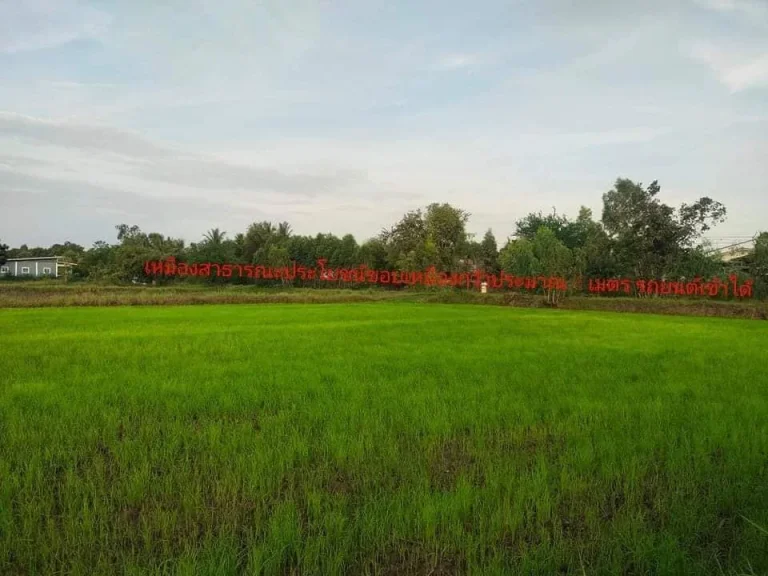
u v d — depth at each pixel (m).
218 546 4.03
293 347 15.86
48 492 5.07
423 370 11.96
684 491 5.16
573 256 49.38
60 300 38.50
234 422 7.57
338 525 4.32
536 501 4.87
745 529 4.30
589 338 19.55
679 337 20.34
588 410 8.29
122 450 6.09
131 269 61.84
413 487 5.23
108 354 13.94
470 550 4.02
